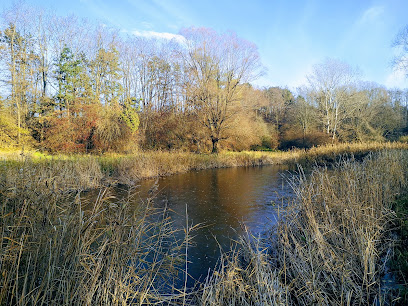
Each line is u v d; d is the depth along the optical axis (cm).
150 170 1502
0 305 230
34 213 316
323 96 3794
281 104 4997
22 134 1970
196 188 1148
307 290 321
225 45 2850
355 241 412
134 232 333
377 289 344
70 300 252
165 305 327
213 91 2766
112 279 285
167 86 3238
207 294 314
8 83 2084
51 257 264
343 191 529
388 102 3812
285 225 439
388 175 722
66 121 2116
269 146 4050
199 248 509
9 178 455
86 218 341
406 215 534
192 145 2806
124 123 2277
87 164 1219
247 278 352
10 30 2141
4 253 259
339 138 3462
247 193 1034
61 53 2434
